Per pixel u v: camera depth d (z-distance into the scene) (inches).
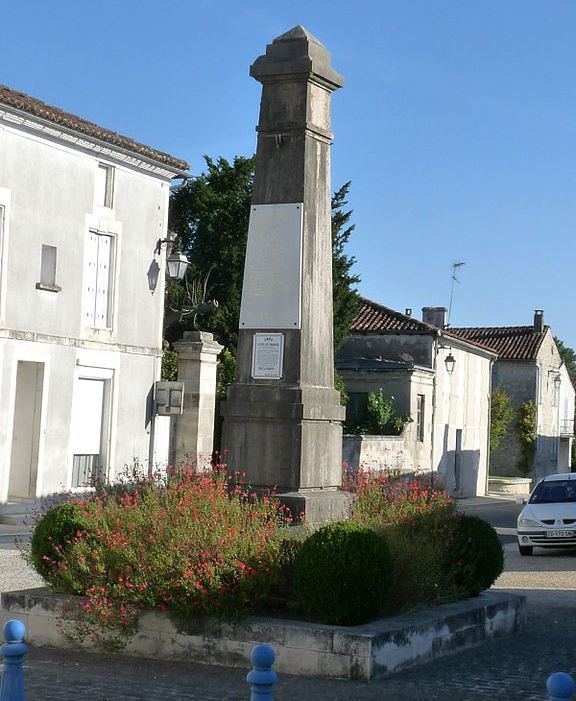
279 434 461.4
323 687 334.3
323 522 438.6
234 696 319.9
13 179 916.6
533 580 657.6
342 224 1524.4
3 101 886.4
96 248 1022.4
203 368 1107.3
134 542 387.2
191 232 1521.9
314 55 476.4
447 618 391.2
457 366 1860.2
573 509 852.6
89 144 989.2
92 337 1008.9
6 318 914.1
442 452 1786.4
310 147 476.7
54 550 411.2
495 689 338.3
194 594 361.1
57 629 392.5
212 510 394.0
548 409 2529.5
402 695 325.7
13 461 961.5
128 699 315.9
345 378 1662.2
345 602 360.2
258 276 474.9
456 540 444.8
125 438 1050.7
